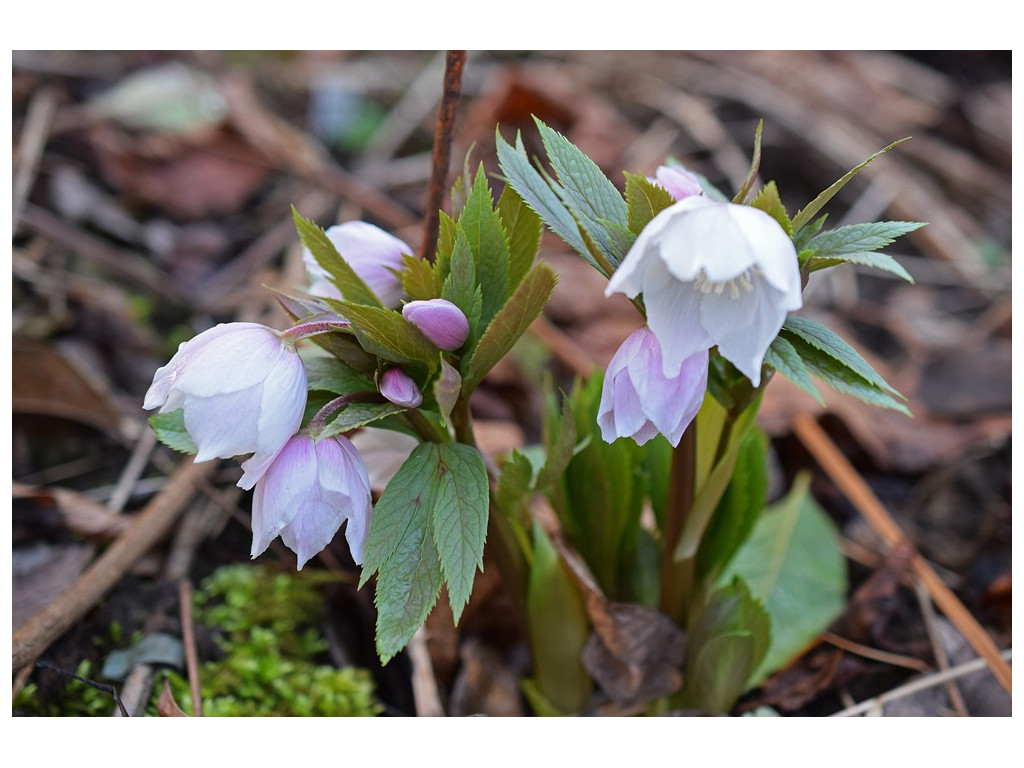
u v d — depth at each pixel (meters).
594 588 0.43
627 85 0.90
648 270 0.34
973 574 0.56
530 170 0.37
